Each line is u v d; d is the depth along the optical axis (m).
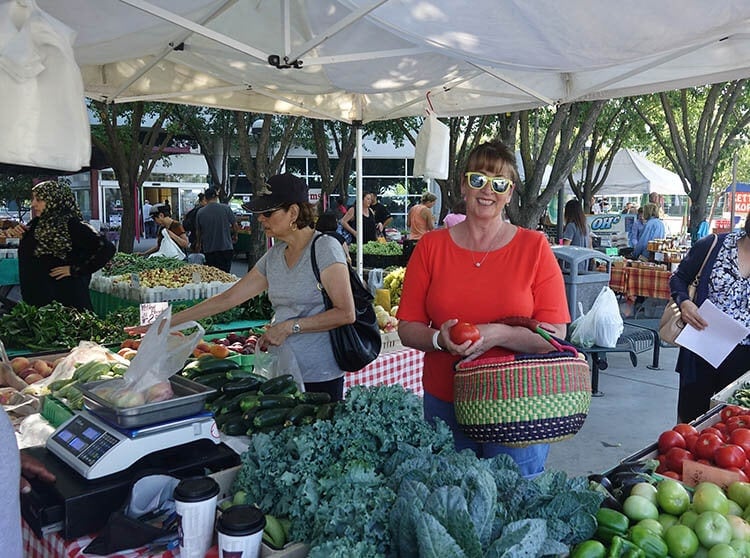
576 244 10.18
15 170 2.15
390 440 2.09
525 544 1.63
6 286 10.50
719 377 3.84
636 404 6.16
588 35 3.78
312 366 3.51
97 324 5.05
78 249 5.60
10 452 1.33
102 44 4.27
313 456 2.03
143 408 2.09
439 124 6.18
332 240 3.49
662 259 11.86
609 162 19.78
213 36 3.59
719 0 3.32
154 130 15.82
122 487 1.96
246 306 6.28
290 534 1.87
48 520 1.88
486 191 2.66
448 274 2.78
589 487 2.33
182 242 11.05
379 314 5.39
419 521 1.57
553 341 2.42
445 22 3.71
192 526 1.75
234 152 24.75
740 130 16.34
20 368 3.76
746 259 3.62
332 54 4.85
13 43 2.00
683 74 5.30
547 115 18.23
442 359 2.82
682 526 2.14
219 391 2.99
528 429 2.21
